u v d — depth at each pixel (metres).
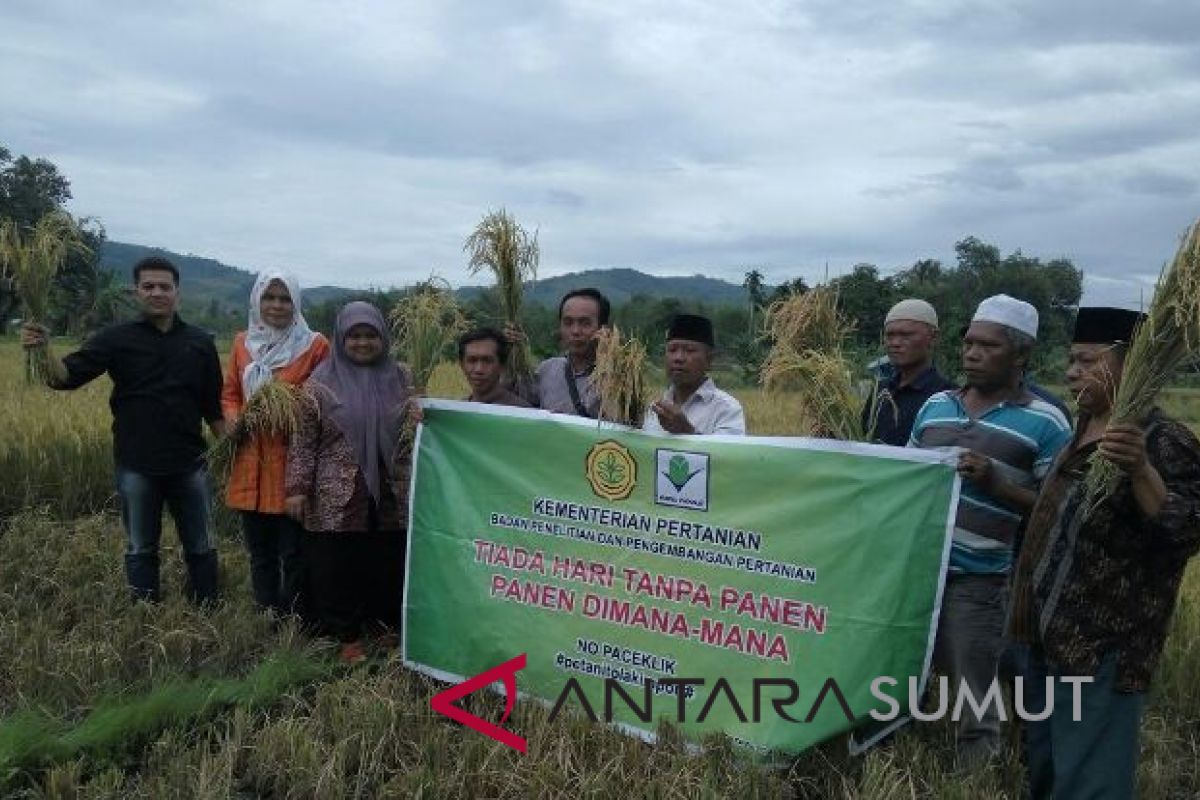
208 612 6.73
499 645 5.52
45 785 4.59
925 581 4.52
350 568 6.20
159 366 6.77
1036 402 4.65
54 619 6.55
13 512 9.48
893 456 4.59
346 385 6.13
